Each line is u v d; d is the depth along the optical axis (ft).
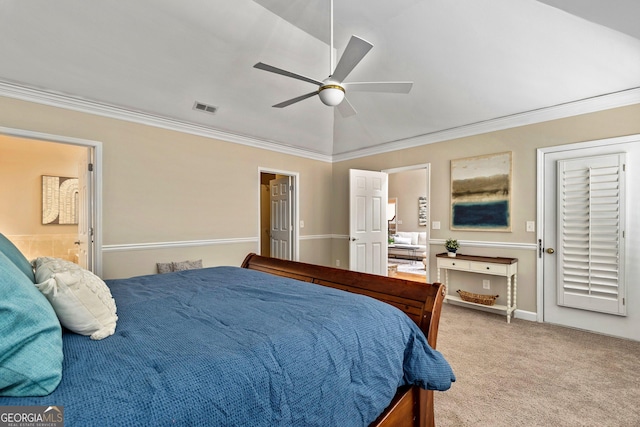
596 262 10.03
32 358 2.41
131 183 11.35
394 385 4.10
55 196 16.20
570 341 9.44
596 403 6.29
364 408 3.69
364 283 6.12
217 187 13.87
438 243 14.26
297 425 3.06
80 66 9.25
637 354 8.50
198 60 10.37
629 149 9.48
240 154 14.75
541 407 6.16
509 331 10.32
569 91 10.09
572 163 10.49
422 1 8.88
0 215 15.01
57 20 8.08
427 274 14.67
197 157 13.21
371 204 16.56
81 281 3.61
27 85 9.13
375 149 16.87
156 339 3.46
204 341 3.40
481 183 12.75
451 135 13.75
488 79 10.70
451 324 11.03
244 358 3.06
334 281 6.68
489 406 6.20
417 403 4.80
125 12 8.43
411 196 29.71
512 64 9.90
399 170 16.02
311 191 18.12
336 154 18.85
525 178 11.65
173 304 4.90
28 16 7.80
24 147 15.23
